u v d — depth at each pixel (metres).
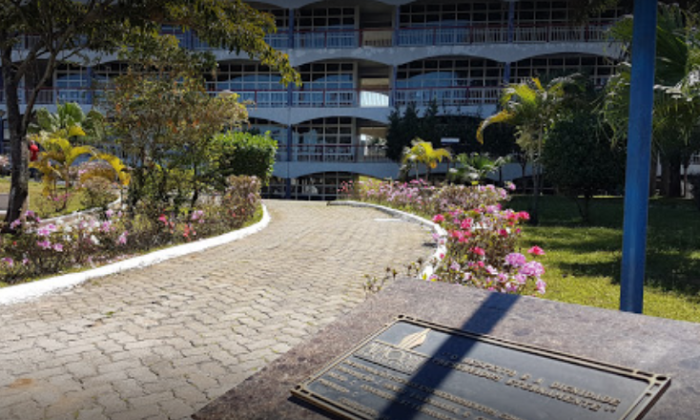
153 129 10.44
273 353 3.83
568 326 2.61
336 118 28.88
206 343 4.02
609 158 12.53
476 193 11.68
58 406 3.00
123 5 8.98
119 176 13.80
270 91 27.61
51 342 4.01
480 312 2.86
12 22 9.00
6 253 6.35
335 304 5.10
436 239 9.12
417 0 27.39
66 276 5.81
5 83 9.55
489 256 5.44
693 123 7.15
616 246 8.89
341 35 27.69
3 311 4.78
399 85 28.56
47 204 13.95
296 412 2.32
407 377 2.44
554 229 11.48
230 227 10.41
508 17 26.61
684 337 2.38
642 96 3.32
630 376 2.21
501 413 2.15
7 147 28.64
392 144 25.03
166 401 3.07
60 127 22.55
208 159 11.20
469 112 25.28
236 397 2.44
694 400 2.04
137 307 4.96
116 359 3.69
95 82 10.92
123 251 7.55
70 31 9.16
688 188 25.09
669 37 6.79
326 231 10.84
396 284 3.29
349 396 2.36
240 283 5.96
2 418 2.86
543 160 13.30
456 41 26.50
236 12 9.60
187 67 10.51
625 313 2.63
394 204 15.86
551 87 13.73
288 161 27.50
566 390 2.21
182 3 9.12
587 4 22.05
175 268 6.77
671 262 7.46
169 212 9.84
